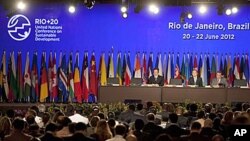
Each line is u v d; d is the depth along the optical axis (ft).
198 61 101.14
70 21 102.47
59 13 102.42
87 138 39.40
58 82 101.14
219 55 101.50
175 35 102.06
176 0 101.50
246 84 92.43
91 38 102.42
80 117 54.29
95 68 101.60
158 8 101.50
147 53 101.86
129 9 102.06
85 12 102.37
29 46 102.22
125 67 101.19
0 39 101.76
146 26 102.42
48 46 102.12
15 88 101.30
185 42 102.01
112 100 89.71
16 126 40.81
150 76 96.53
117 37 102.37
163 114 58.95
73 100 100.89
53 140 38.70
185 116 59.11
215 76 100.37
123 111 64.18
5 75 101.24
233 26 101.96
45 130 43.73
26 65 101.55
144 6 101.60
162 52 101.86
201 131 42.45
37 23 102.32
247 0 100.83
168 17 102.32
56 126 44.09
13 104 98.27
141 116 58.95
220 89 89.35
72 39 102.37
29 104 98.22
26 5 102.01
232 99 89.30
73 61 101.91
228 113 47.75
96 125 46.34
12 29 102.01
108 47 102.37
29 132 44.16
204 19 102.01
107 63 101.71
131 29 102.42
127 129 48.16
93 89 101.14
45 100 100.94
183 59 101.35
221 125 47.01
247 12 101.60
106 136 42.83
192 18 101.91
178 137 40.16
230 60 101.24
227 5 99.86
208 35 101.91
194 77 95.04
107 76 101.19
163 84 92.99
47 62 101.76
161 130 42.60
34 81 101.55
